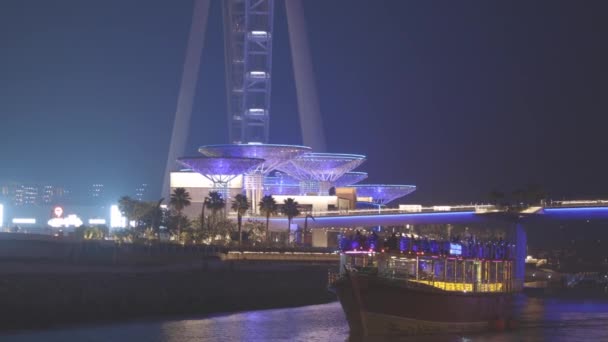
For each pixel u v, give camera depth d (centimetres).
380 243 9019
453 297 9431
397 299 8819
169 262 15400
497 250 10781
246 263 16362
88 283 12006
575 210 18988
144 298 12250
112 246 14612
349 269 8850
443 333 9444
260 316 11581
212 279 14350
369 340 8869
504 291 10844
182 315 11644
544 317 11969
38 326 10025
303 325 10431
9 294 10775
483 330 10075
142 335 9325
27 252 13550
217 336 9325
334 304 14000
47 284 11469
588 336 9694
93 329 9781
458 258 9794
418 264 9294
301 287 15638
